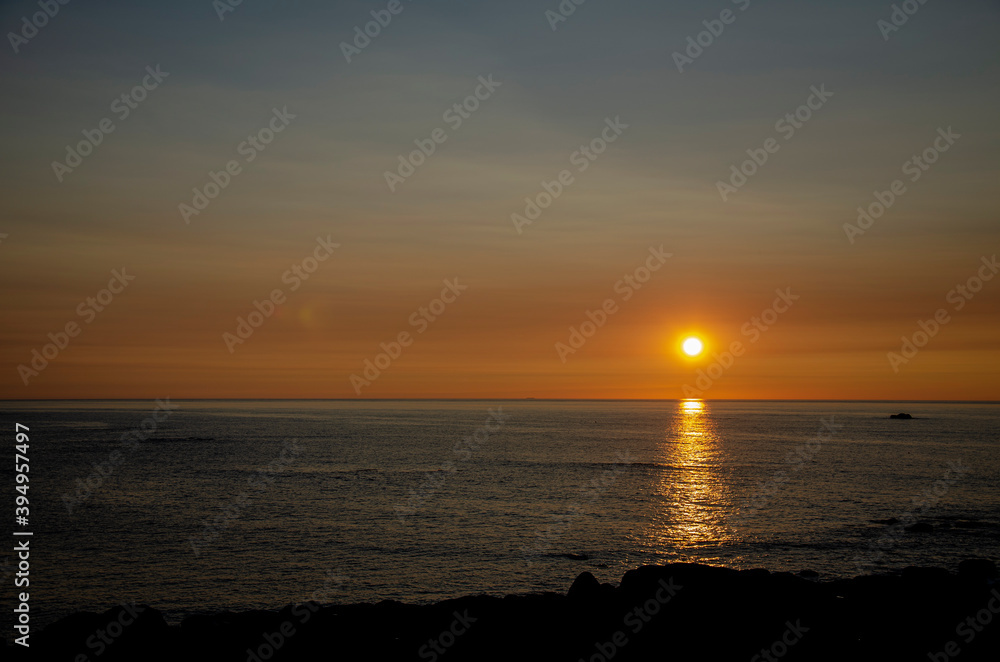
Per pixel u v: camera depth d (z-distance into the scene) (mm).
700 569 23781
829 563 34938
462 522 44750
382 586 30844
